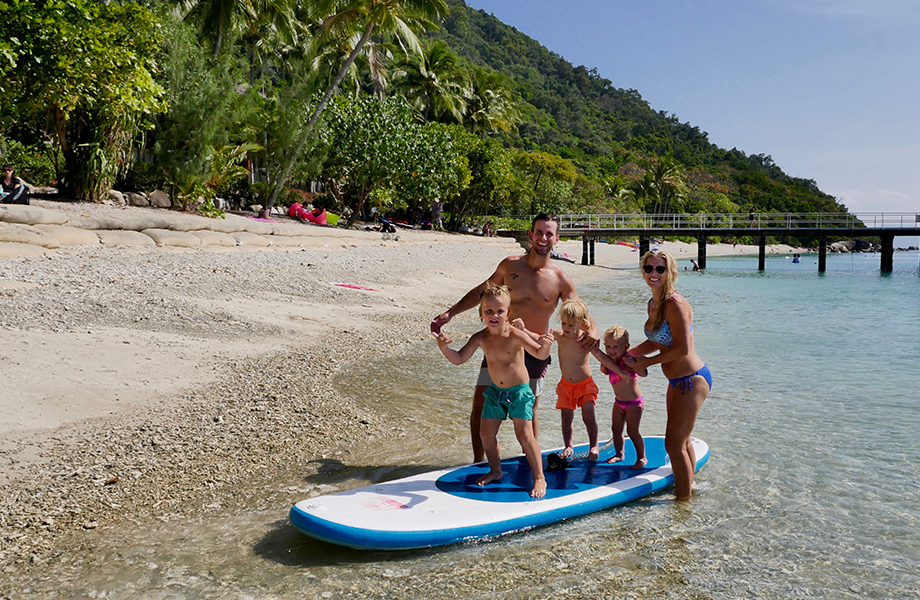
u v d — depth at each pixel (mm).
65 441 5215
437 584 3471
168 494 4566
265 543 3914
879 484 4961
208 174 22094
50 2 14383
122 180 21797
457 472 4762
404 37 28953
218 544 3893
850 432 6289
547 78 172875
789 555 3848
